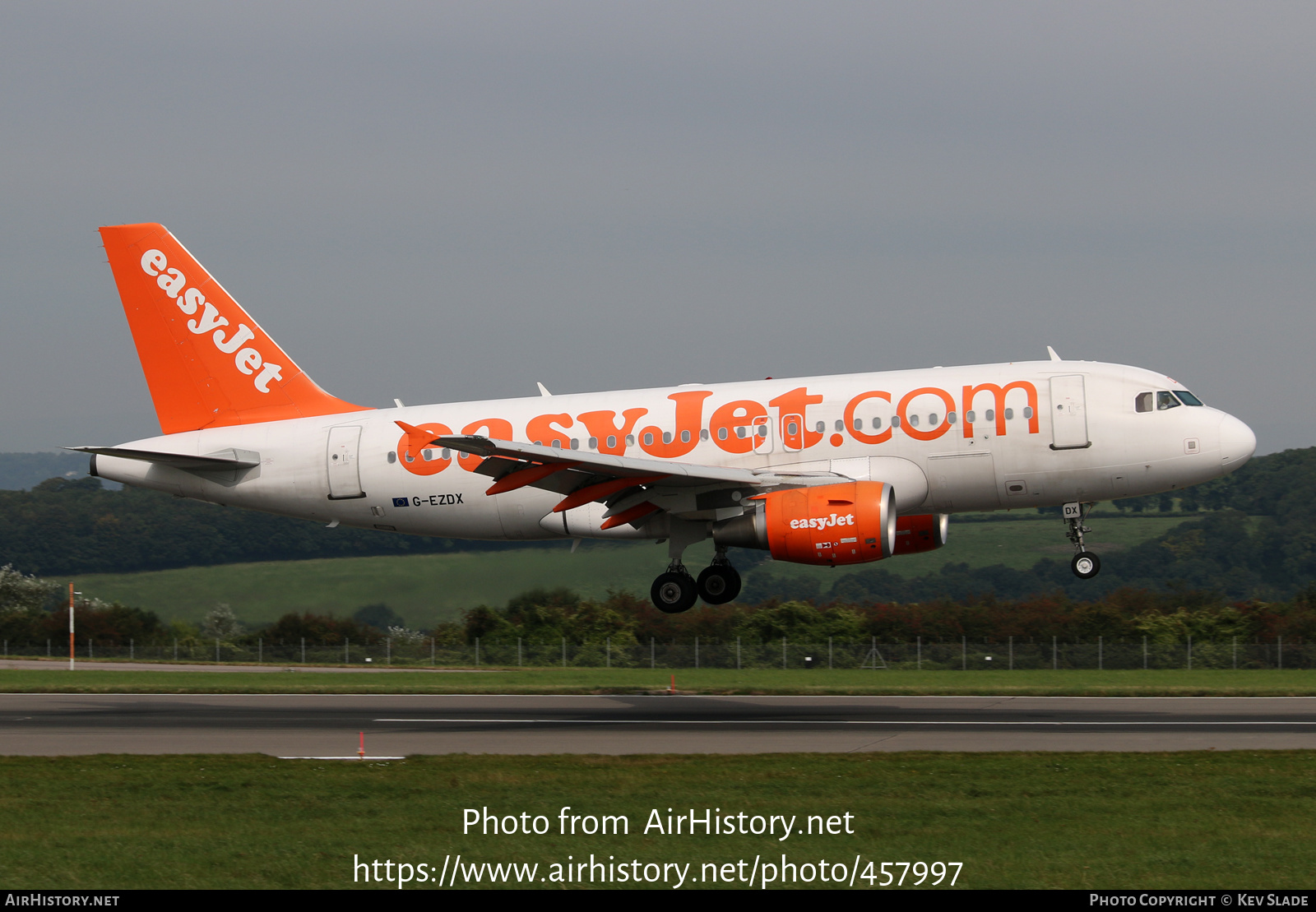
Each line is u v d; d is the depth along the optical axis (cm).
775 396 9450
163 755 6831
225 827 4994
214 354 10700
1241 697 10088
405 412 10325
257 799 5509
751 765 6241
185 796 5600
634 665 16375
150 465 10600
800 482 9006
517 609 19938
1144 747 6944
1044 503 9331
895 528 8944
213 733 7788
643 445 9531
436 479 10025
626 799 5428
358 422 10319
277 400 10662
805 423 9281
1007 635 19238
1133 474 8994
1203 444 8888
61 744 7338
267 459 10369
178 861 4544
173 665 17388
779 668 15800
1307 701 9562
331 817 5150
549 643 18788
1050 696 10281
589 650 16888
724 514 9031
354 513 10312
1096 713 8694
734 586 9481
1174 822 4925
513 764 6331
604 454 9531
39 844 4769
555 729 7862
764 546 8906
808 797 5431
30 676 13988
